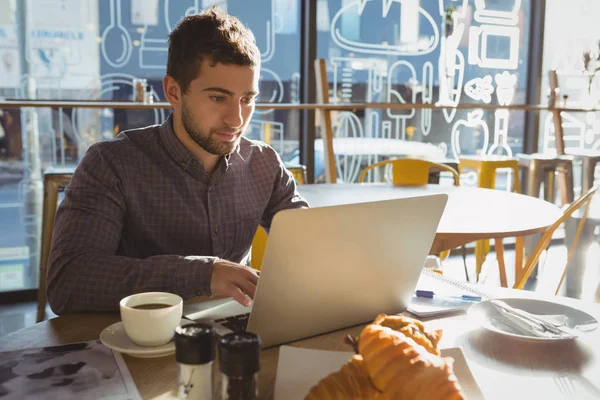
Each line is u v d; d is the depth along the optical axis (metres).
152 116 3.59
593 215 3.45
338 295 0.92
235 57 1.16
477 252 3.56
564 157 4.00
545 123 4.63
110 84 3.46
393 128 4.17
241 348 0.58
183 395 0.65
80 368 0.80
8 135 3.28
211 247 1.39
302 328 0.92
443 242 1.87
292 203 1.59
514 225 1.88
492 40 4.39
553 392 0.75
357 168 4.13
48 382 0.76
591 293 3.31
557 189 4.64
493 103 4.48
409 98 4.19
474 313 0.98
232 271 1.01
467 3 4.27
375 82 4.08
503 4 4.39
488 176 3.68
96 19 3.37
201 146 1.26
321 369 0.75
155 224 1.34
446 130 4.34
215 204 1.37
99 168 1.26
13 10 3.18
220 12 1.22
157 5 3.48
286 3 3.81
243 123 1.24
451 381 0.58
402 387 0.59
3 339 0.92
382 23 4.03
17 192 3.34
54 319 1.02
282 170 1.58
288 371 0.74
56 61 3.32
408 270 0.98
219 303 1.08
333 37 3.91
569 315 1.01
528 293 1.16
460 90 4.35
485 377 0.79
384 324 0.76
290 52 3.89
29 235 3.40
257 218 1.49
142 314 0.82
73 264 1.09
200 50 1.17
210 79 1.17
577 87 4.70
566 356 0.86
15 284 3.39
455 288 1.17
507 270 3.91
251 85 1.20
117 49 3.44
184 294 1.03
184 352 0.64
